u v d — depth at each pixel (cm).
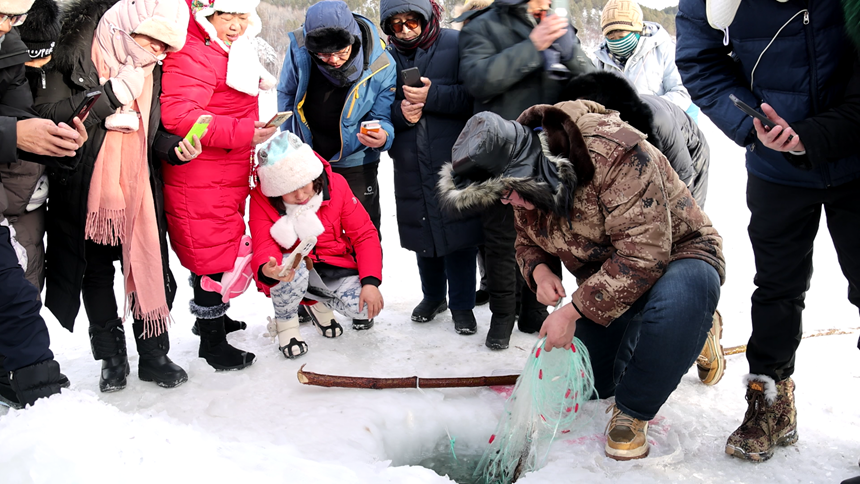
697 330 212
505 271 325
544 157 207
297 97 343
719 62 224
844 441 232
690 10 224
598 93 234
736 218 537
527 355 324
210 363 312
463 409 274
